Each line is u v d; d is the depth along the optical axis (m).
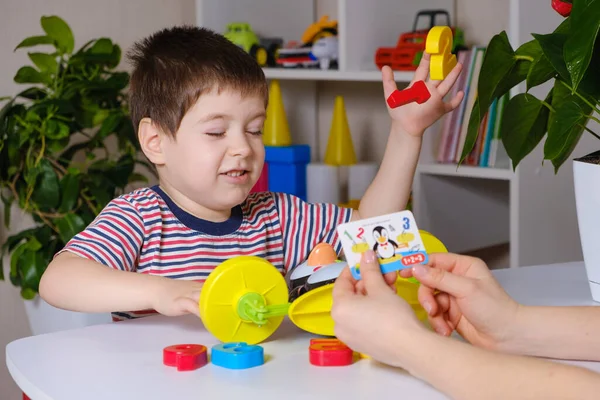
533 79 0.97
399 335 0.64
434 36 0.97
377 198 1.14
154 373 0.69
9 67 2.08
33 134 1.85
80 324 1.60
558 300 0.91
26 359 0.74
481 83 0.95
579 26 0.82
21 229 2.09
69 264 0.92
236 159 1.04
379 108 2.30
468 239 2.00
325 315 0.78
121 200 1.06
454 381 0.60
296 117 2.38
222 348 0.73
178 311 0.80
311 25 2.28
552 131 0.92
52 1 2.13
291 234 1.18
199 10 2.13
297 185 2.11
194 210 1.10
